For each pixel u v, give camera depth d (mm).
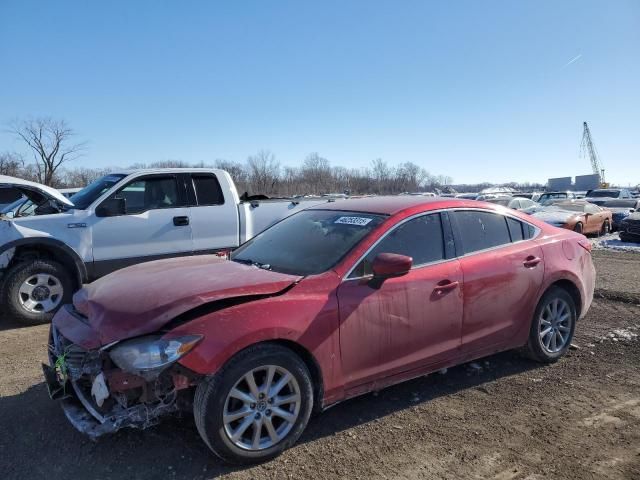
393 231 3832
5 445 3332
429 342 3840
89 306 3354
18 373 4613
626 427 3588
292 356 3172
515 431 3531
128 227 6977
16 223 6340
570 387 4277
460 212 4281
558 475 3000
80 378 3131
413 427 3578
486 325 4199
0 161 46375
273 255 4039
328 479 2965
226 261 4117
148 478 2971
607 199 28547
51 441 3377
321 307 3307
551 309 4762
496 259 4273
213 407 2922
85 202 7074
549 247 4730
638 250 13914
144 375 2812
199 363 2881
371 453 3244
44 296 6430
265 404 3102
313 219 4422
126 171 7367
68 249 6531
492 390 4215
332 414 3768
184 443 3336
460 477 2986
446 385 4312
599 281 8625
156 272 3740
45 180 51219
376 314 3529
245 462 3064
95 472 3031
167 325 2992
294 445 3326
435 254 3990
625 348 5254
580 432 3518
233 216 7680
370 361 3539
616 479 2961
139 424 3051
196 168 7672
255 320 3061
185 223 7340
